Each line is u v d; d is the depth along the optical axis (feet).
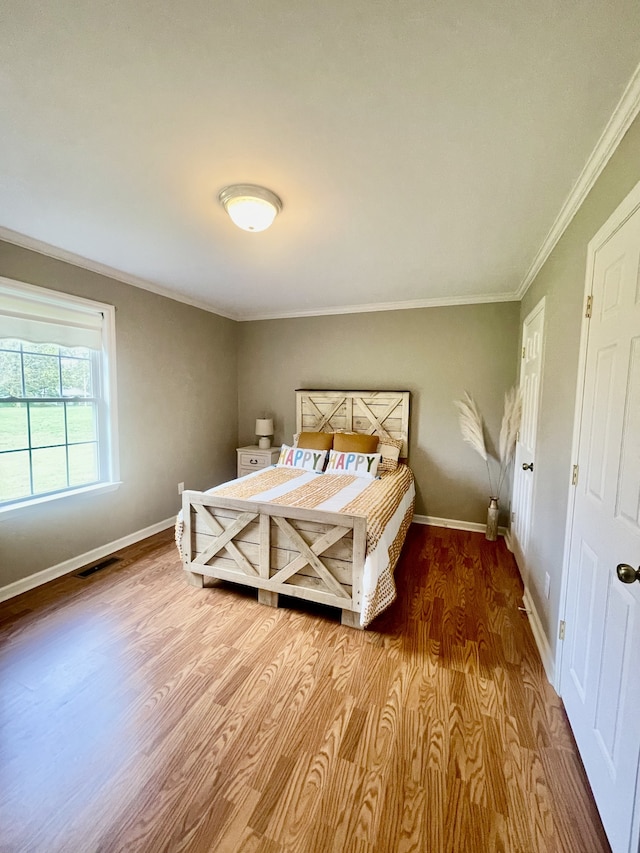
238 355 15.33
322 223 6.85
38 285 8.05
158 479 11.63
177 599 7.82
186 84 3.77
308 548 7.07
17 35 3.27
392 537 7.99
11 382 7.92
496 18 3.06
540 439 7.49
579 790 4.06
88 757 4.40
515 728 4.82
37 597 7.80
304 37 3.26
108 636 6.59
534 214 6.32
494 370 11.82
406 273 9.64
